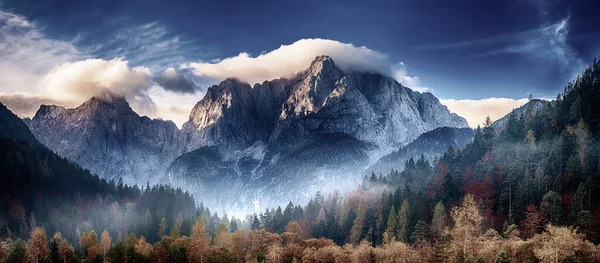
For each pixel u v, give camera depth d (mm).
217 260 183750
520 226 169625
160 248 194875
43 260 195125
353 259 158750
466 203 152250
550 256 124812
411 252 153000
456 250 137375
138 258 189125
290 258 176500
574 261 121188
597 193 172500
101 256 194500
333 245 192250
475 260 129625
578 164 189875
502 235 165125
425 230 183625
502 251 126062
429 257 147125
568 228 145500
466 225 142000
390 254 154375
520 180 197500
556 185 184500
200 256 192125
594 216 158500
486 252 132000
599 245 130125
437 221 187125
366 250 158875
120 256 187750
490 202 198500
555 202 165250
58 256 198500
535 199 181000
